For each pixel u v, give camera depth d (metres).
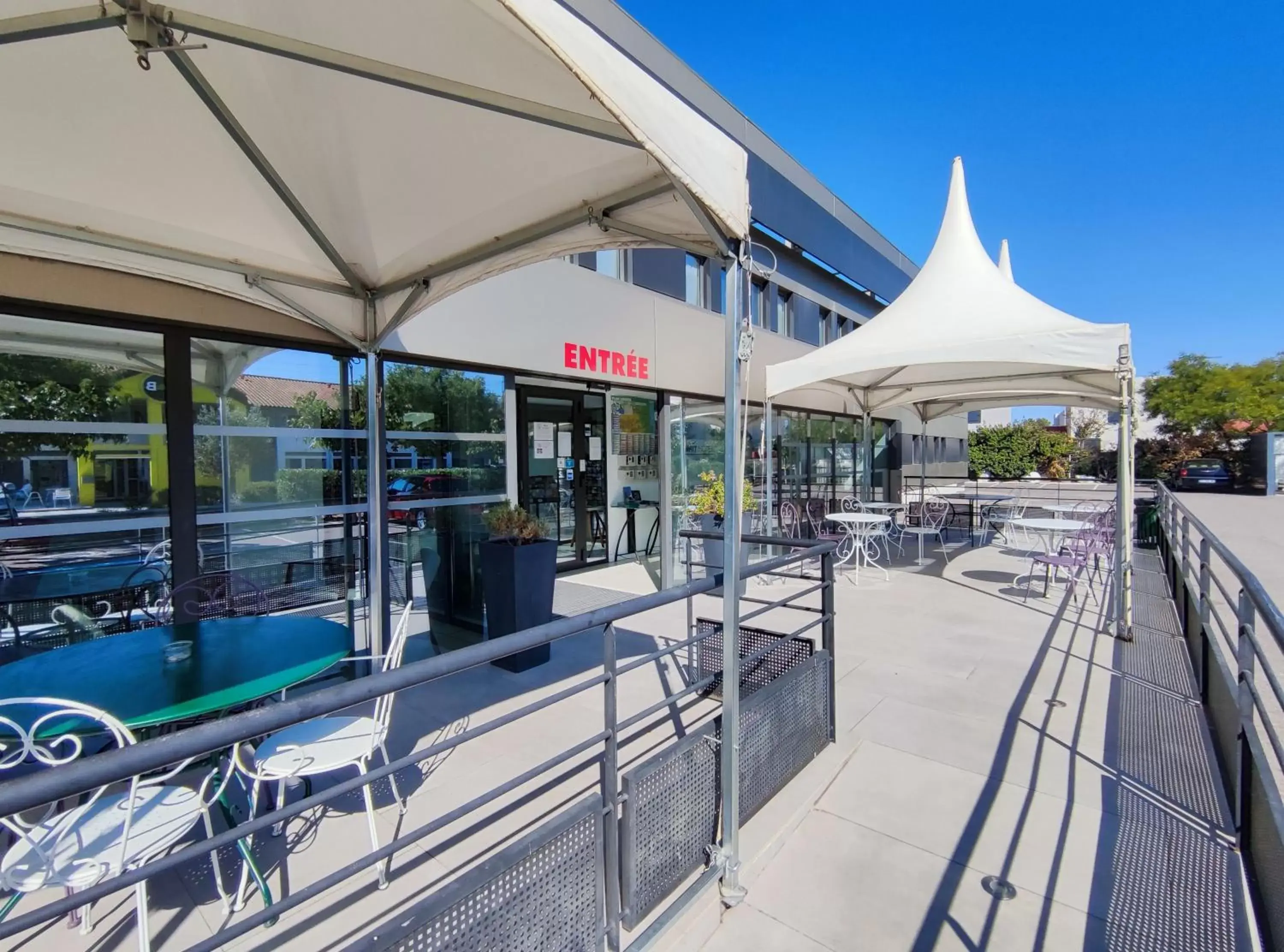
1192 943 1.77
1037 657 4.22
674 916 1.82
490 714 3.34
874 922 1.89
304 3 1.46
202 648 2.30
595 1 6.15
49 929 1.83
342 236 2.77
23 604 2.83
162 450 3.18
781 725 2.57
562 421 7.12
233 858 2.16
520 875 1.45
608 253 6.27
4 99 1.77
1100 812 2.43
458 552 4.72
